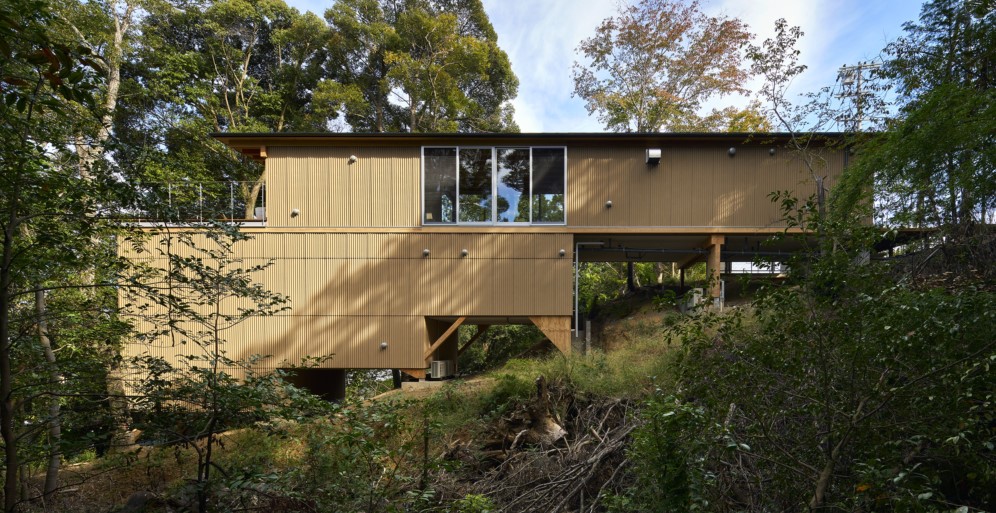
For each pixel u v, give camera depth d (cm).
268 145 959
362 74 2084
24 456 353
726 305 888
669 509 276
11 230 277
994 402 206
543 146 967
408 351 942
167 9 1653
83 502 514
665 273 1956
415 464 410
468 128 2158
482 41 2128
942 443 224
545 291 948
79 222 318
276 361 932
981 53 564
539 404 666
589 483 499
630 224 957
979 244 485
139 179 333
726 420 296
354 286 948
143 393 327
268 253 947
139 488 514
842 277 250
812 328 261
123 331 438
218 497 335
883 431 250
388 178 962
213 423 327
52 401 359
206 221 354
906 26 669
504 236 954
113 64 1177
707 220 955
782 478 286
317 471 377
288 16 2005
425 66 1903
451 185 965
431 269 950
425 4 2105
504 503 503
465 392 752
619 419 619
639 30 1719
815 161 925
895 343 221
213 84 1859
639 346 852
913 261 526
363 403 367
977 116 477
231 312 905
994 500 250
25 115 306
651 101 1834
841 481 263
